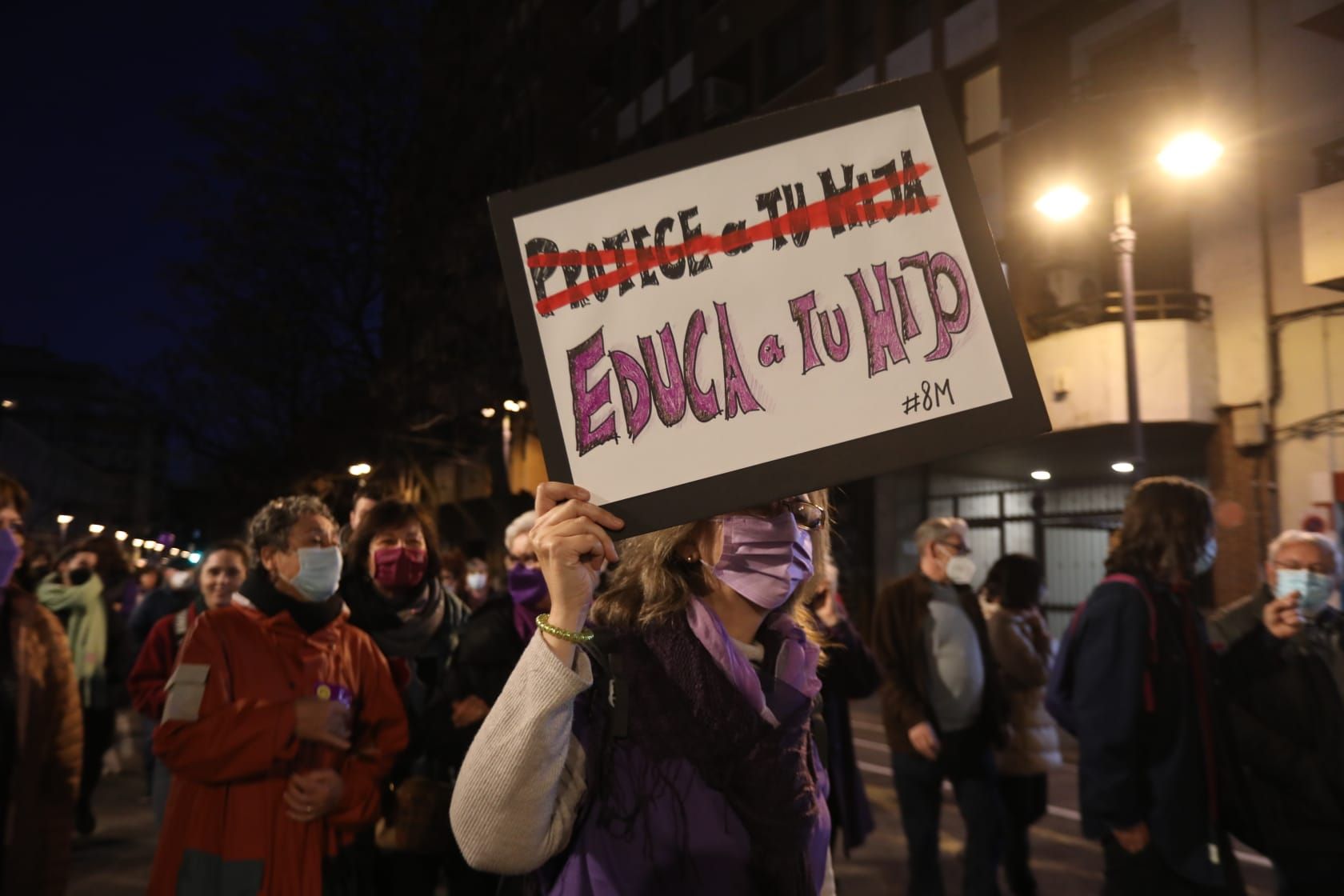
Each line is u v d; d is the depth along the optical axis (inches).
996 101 587.5
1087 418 472.4
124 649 272.5
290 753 106.5
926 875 175.0
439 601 145.3
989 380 62.4
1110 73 505.4
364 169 895.7
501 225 64.1
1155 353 455.5
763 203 64.8
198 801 107.7
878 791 301.4
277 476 1056.2
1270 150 433.1
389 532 141.4
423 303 957.8
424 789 136.1
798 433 62.1
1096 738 107.3
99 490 2571.4
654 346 63.0
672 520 60.6
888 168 65.0
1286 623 118.2
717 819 58.8
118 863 235.6
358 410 986.1
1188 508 112.5
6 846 105.7
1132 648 107.2
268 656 113.7
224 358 938.1
